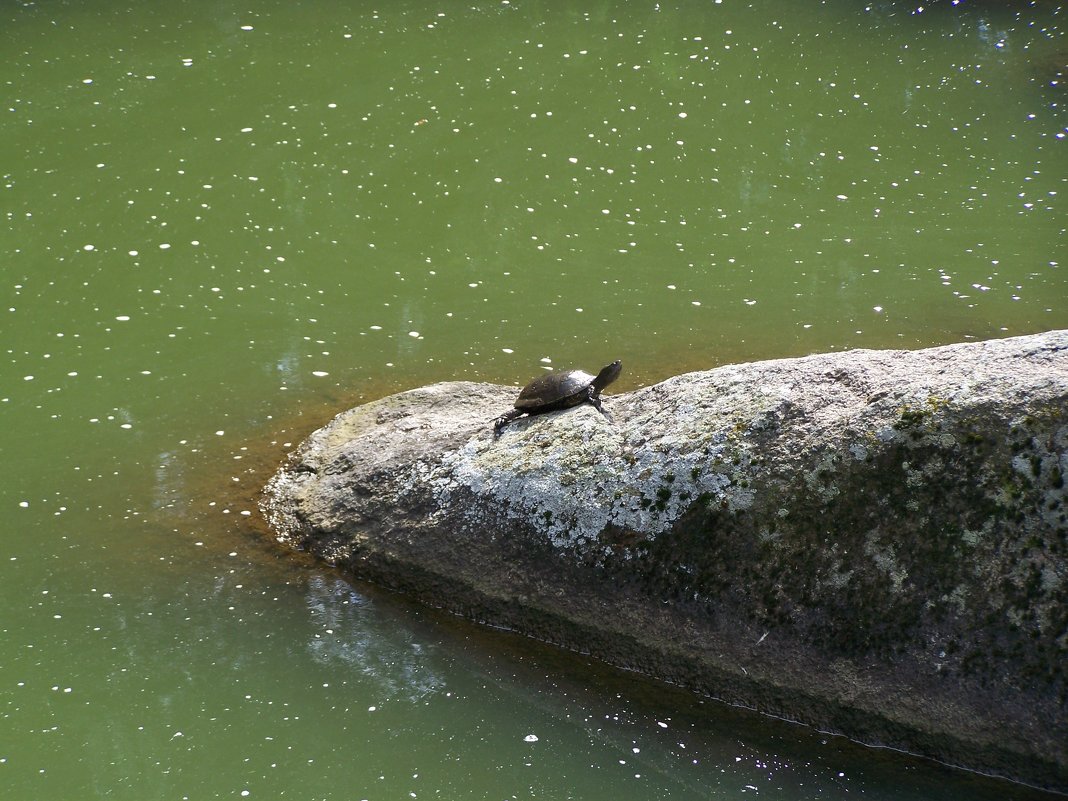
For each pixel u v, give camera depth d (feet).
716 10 71.36
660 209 49.47
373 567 25.49
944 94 60.34
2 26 64.23
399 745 20.65
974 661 19.44
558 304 42.27
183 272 43.62
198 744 20.68
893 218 48.62
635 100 59.31
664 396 24.80
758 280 43.88
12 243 44.70
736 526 21.77
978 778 19.15
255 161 51.70
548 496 23.71
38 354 37.81
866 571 20.59
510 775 19.88
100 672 22.68
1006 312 40.81
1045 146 54.65
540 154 53.67
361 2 70.49
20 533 27.91
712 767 19.84
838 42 67.00
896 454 20.94
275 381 36.55
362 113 56.59
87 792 19.58
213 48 63.10
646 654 22.11
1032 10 71.31
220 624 24.21
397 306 41.93
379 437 28.48
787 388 23.06
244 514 28.48
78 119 54.44
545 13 69.87
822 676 20.45
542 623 23.26
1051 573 19.25
